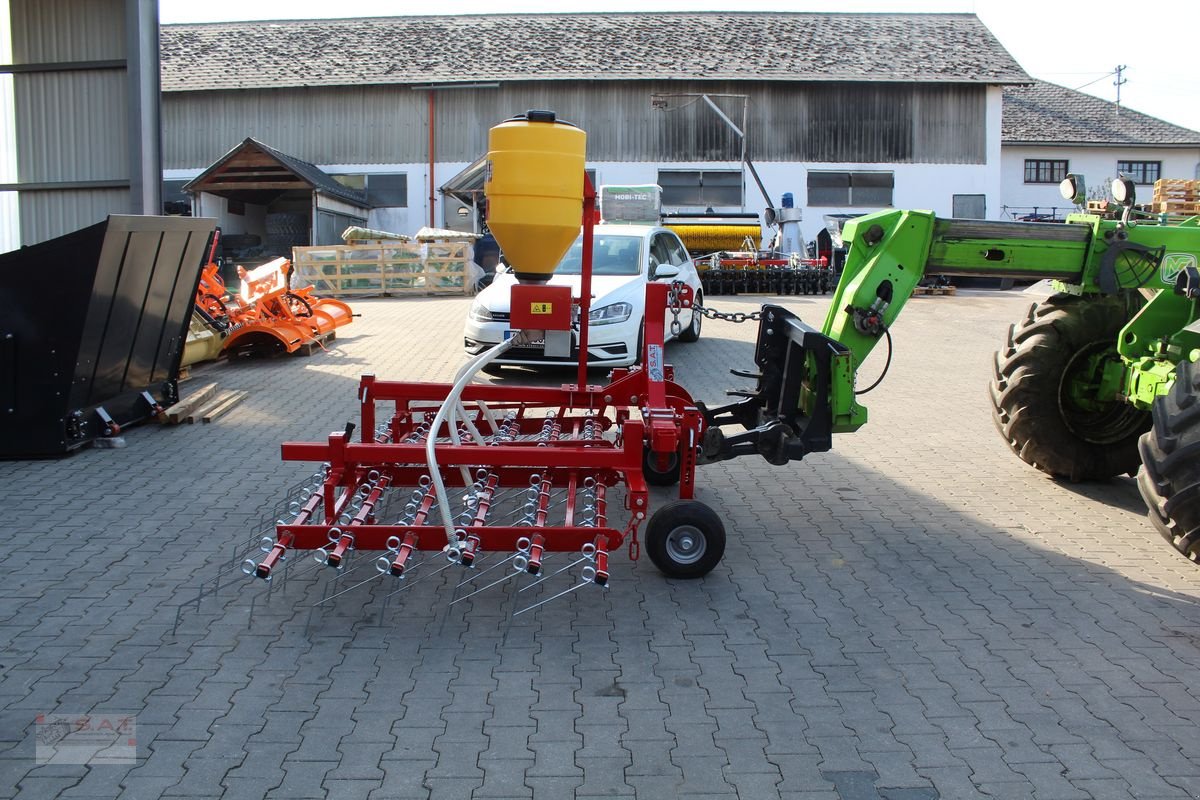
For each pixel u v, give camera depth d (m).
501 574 5.55
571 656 4.55
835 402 5.95
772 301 22.55
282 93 37.50
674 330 12.89
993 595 5.32
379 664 4.45
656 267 12.56
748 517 6.64
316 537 4.89
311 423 9.10
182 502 6.72
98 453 7.98
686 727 3.92
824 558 5.86
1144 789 3.52
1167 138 46.22
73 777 3.53
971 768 3.64
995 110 38.38
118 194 10.72
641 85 37.56
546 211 5.40
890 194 38.44
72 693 4.14
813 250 32.47
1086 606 5.17
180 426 8.95
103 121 10.62
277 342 12.44
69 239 7.23
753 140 37.94
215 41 40.31
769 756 3.71
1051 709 4.09
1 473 7.38
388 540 4.84
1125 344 6.70
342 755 3.69
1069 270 6.65
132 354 8.43
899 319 18.31
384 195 37.75
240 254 33.84
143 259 7.93
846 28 41.47
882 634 4.81
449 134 37.47
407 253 22.88
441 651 4.59
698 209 38.09
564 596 5.25
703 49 39.50
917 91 38.09
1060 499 7.13
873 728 3.93
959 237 6.47
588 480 5.71
